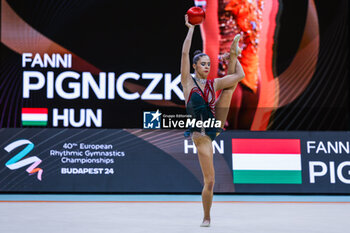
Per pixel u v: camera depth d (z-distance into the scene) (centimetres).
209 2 1109
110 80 1107
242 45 1112
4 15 1086
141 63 1111
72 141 994
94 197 921
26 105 1089
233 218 625
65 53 1099
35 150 986
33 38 1093
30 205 770
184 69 552
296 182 997
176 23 1110
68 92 1099
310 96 1120
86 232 493
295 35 1120
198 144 548
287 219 616
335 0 1121
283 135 1012
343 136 1016
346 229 526
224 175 991
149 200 873
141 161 993
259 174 997
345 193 999
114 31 1108
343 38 1118
